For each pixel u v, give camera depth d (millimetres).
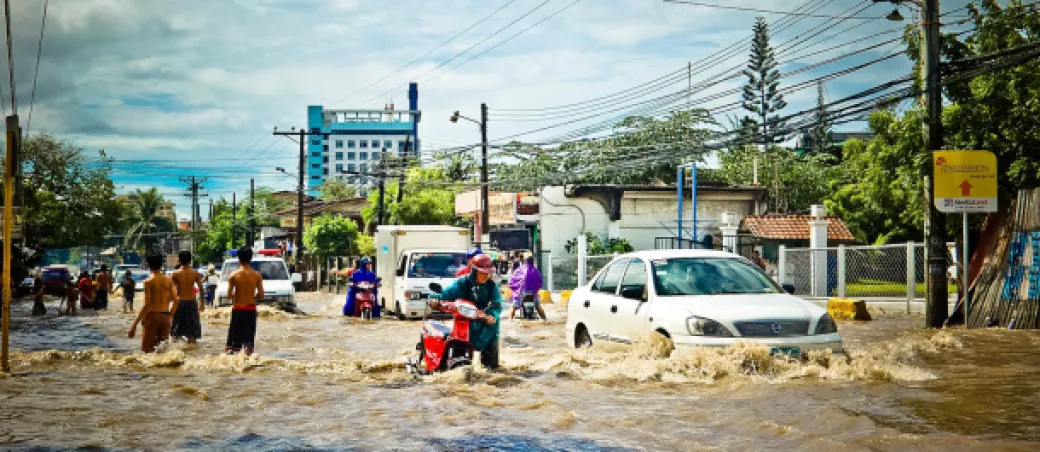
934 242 15953
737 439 5801
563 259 37031
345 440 6051
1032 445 5246
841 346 9070
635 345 9617
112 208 62250
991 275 15336
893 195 32875
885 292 21922
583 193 39406
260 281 12484
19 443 5980
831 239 33000
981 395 7207
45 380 9289
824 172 54125
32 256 53750
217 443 5984
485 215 37562
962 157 15055
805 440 5613
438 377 9023
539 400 7582
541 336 15664
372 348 13695
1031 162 18234
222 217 93438
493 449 5684
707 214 40281
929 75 15695
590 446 5730
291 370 10133
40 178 60094
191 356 12219
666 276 10164
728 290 10000
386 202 52938
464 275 9680
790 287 10242
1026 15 18688
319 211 69438
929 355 10406
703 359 8609
